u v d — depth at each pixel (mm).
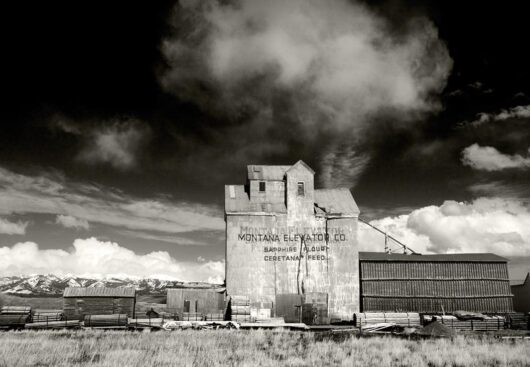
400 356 23344
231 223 49031
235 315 43500
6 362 20250
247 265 48250
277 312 47281
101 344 27250
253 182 51125
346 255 49250
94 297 48094
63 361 20844
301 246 49156
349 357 22703
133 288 50000
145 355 22625
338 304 48062
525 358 22781
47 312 44438
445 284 48500
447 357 23188
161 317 46312
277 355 24062
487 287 48688
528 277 55656
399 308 47719
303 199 50375
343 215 50156
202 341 29375
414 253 55000
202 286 48344
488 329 41531
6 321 41000
